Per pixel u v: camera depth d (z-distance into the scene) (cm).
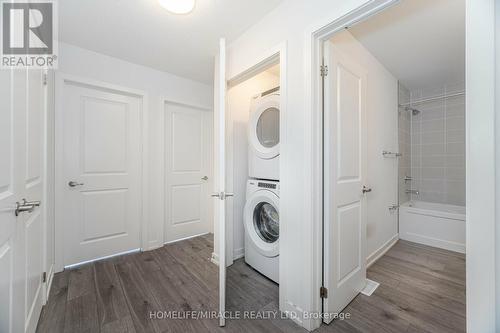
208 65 249
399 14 162
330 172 136
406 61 238
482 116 72
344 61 149
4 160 85
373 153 230
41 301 145
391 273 200
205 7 155
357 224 165
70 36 192
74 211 215
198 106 298
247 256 219
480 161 73
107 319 140
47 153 168
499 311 71
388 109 262
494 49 70
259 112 207
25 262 110
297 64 139
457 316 143
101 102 230
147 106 253
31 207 102
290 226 142
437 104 319
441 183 316
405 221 289
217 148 227
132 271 204
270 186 187
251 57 177
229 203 226
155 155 262
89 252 223
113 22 172
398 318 142
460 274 198
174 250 256
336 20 118
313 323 131
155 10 158
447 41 197
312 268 130
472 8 74
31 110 123
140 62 241
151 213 259
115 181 239
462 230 247
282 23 150
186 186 296
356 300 160
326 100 136
